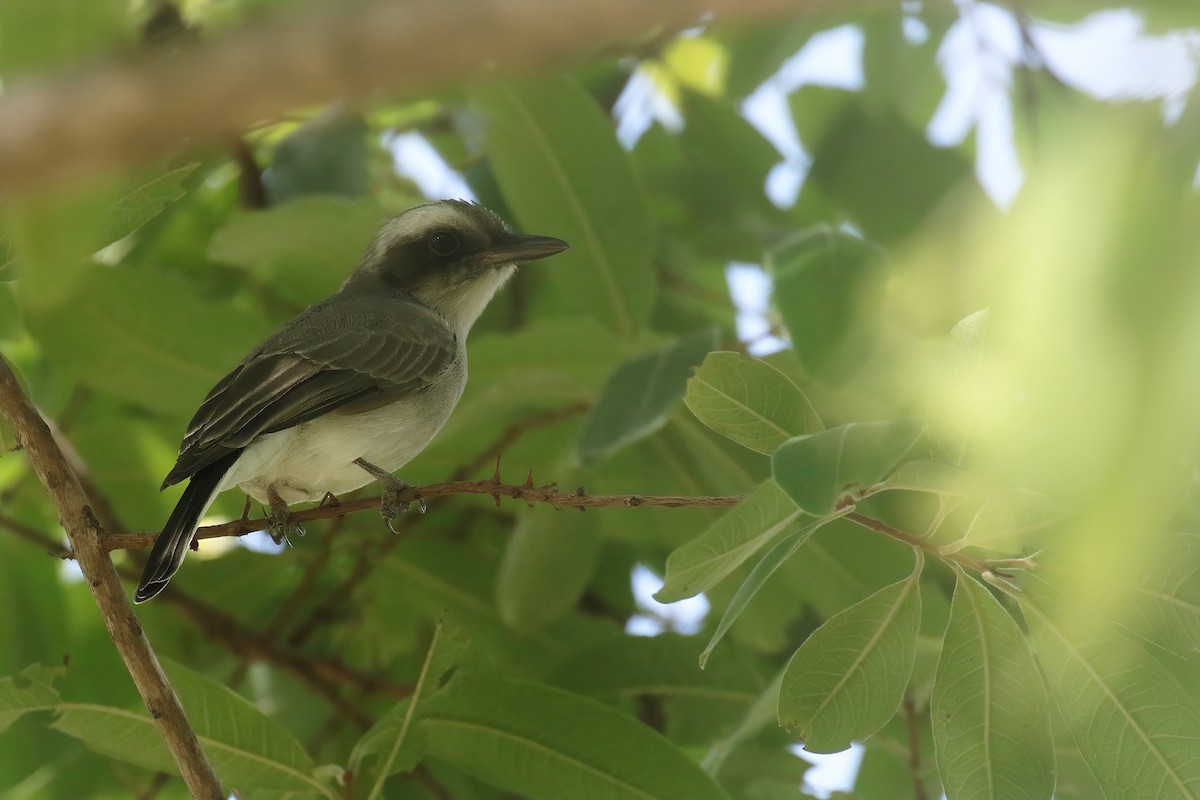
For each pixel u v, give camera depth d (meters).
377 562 12.73
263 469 9.64
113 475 12.77
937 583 10.77
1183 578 6.12
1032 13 10.62
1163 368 2.87
